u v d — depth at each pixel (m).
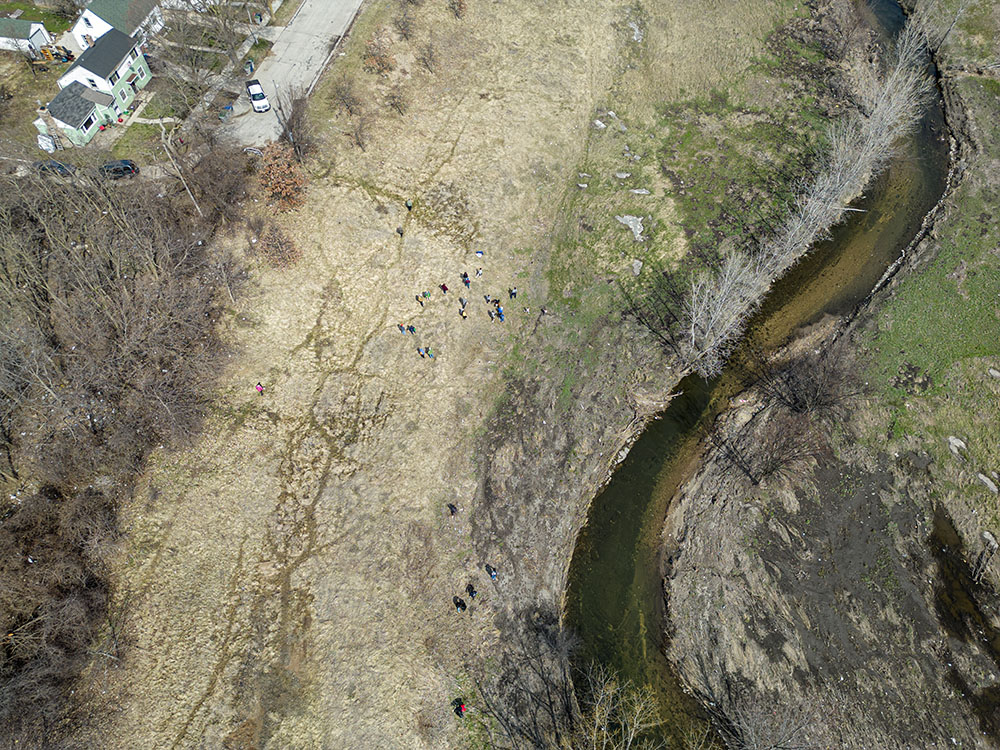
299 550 52.78
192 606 48.97
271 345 61.03
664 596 54.25
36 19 79.62
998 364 64.88
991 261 71.81
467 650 50.44
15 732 41.44
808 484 58.62
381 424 59.28
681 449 61.34
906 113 80.56
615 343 66.31
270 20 81.81
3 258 55.22
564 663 50.97
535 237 72.31
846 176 72.00
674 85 86.56
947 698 49.69
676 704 49.50
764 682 50.16
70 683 44.28
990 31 92.25
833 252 74.12
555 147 78.62
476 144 76.00
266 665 47.81
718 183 78.00
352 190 69.56
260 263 63.72
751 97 86.44
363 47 79.25
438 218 70.75
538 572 54.81
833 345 66.88
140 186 64.38
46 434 52.56
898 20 97.81
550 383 63.66
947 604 53.69
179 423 54.53
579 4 90.44
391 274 66.50
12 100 71.38
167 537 51.00
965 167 79.81
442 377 62.50
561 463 59.88
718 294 61.28
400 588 52.22
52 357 54.78
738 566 54.72
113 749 43.44
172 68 72.19
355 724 46.28
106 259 59.25
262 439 56.66
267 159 67.50
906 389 63.91
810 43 92.44
